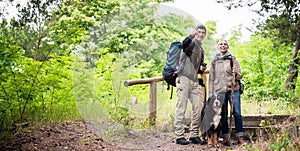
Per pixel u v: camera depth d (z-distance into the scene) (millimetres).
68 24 10477
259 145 4844
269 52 11164
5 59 5445
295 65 9906
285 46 11023
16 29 9797
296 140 4562
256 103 8125
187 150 4988
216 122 5133
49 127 5574
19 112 5793
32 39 9117
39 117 5848
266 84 9977
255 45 11852
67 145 4781
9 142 4656
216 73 5371
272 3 10586
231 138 5730
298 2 10242
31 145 4633
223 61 5371
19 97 5688
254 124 5828
